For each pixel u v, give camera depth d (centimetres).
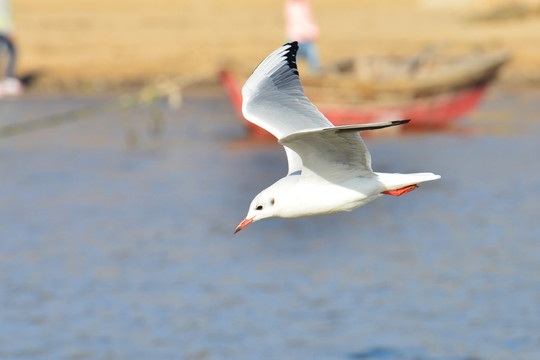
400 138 2498
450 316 1220
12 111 3019
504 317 1206
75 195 1925
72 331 1198
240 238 1588
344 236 1596
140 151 2403
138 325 1209
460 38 3966
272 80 658
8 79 3306
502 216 1698
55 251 1527
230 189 1952
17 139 2630
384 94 2489
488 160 2177
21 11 4722
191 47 3859
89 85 3438
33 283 1371
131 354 1122
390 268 1412
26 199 1902
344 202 631
